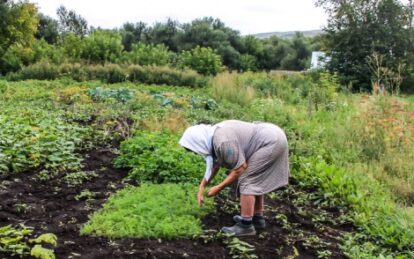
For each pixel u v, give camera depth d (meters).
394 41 17.12
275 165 3.25
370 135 6.12
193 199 3.67
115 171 4.62
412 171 5.36
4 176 4.21
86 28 32.59
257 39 30.61
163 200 3.56
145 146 4.75
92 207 3.64
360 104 7.72
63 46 19.42
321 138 6.73
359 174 5.19
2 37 18.59
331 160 5.76
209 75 17.80
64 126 5.89
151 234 3.15
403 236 3.58
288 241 3.35
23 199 3.72
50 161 4.61
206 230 3.31
